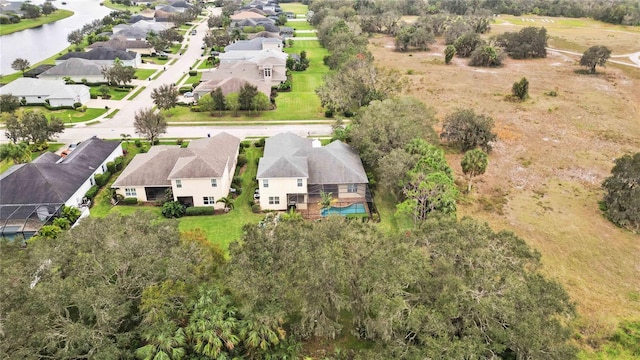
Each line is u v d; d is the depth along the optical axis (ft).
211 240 154.40
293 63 391.65
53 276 92.79
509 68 403.75
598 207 176.76
